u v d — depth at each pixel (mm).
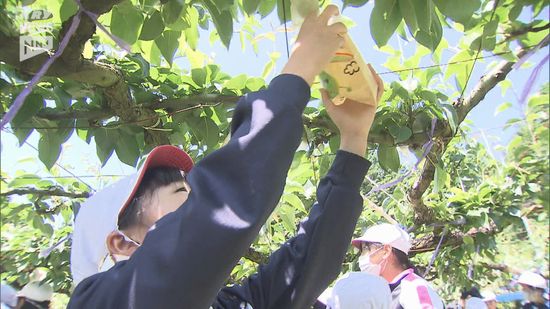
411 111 1728
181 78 1673
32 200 1825
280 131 569
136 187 737
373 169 2420
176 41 1244
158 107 1560
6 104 1230
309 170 2154
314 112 1739
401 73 1771
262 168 544
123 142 1573
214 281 518
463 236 2660
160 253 529
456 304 2746
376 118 1698
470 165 2635
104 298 553
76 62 1087
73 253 763
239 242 517
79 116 1440
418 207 2627
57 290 1901
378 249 1913
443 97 1744
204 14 1461
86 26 999
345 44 716
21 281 932
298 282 848
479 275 2674
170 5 1028
